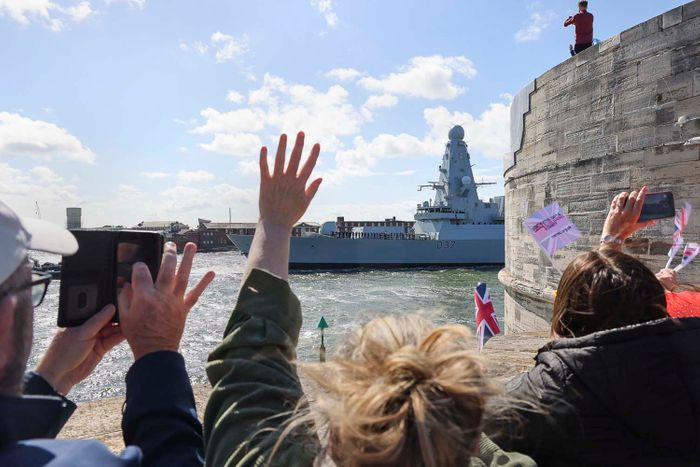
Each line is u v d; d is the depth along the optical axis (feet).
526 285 48.73
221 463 3.59
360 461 2.80
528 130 45.93
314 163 4.90
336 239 174.70
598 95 34.60
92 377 66.80
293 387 3.99
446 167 193.36
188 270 4.75
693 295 7.34
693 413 4.42
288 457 3.45
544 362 5.09
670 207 7.80
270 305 4.36
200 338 87.66
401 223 241.55
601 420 4.56
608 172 33.73
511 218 54.90
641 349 4.52
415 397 2.78
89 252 4.61
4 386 3.08
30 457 2.79
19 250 3.11
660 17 29.45
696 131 27.43
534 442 4.81
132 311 4.39
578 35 39.83
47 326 92.07
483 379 3.13
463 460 2.91
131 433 3.96
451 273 170.09
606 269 5.31
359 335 3.63
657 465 4.51
